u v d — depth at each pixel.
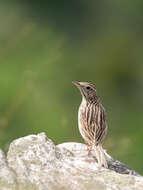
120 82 24.44
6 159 9.26
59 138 17.55
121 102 23.88
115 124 20.31
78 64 23.55
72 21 31.95
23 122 17.69
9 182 8.66
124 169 10.20
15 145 9.59
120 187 8.80
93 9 32.22
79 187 8.74
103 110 11.70
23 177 8.82
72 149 10.42
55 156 9.53
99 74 24.19
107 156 10.69
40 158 9.35
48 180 8.84
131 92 24.47
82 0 32.22
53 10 31.03
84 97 11.87
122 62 25.23
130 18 31.97
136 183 8.94
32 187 8.62
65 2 31.83
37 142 9.70
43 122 17.73
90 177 9.05
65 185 8.77
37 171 9.03
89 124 11.00
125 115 22.06
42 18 30.59
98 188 8.73
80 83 11.93
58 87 20.33
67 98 20.58
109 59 25.06
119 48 26.66
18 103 17.95
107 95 24.00
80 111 11.56
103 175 9.13
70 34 31.12
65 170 9.20
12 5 28.17
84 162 9.70
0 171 8.88
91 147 10.49
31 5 29.88
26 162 9.22
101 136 10.84
